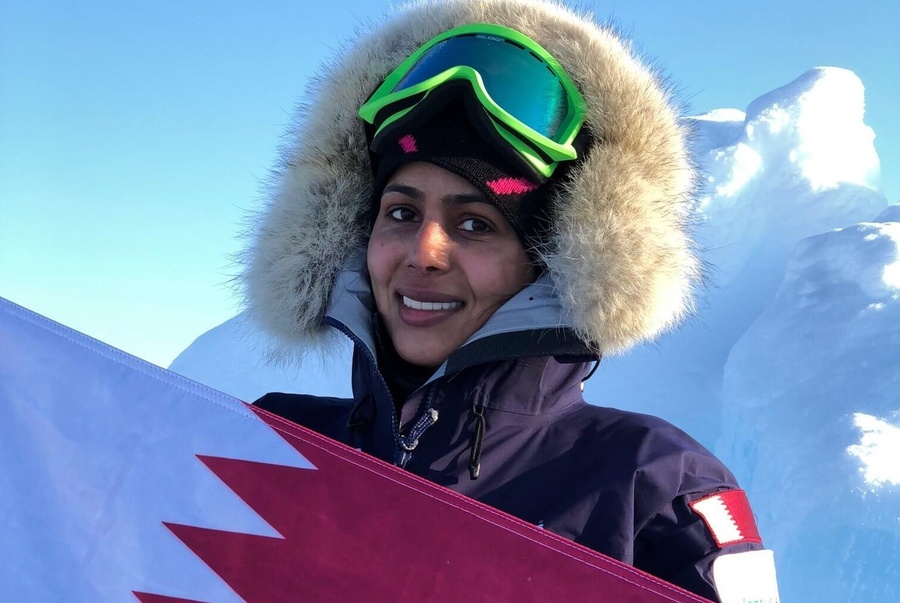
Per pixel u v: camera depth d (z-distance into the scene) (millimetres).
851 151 9773
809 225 9156
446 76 1171
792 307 6934
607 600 925
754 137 9844
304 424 1483
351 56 1512
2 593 1008
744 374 6809
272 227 1499
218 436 1052
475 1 1446
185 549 1011
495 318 1181
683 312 1393
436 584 958
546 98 1232
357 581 972
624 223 1193
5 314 1101
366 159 1475
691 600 912
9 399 1070
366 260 1465
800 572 4625
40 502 1037
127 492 1038
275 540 1003
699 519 1070
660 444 1125
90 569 1012
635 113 1254
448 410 1187
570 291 1175
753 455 6191
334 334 1591
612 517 1062
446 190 1197
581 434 1168
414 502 996
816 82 9945
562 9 1456
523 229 1217
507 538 964
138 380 1086
